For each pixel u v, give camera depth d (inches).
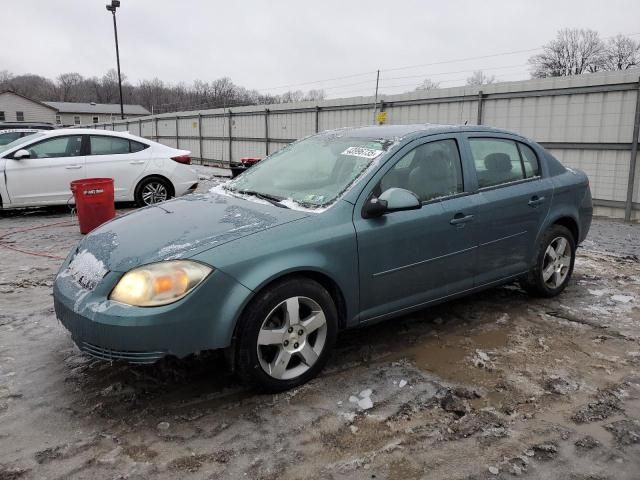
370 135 155.6
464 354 142.5
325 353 127.4
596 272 220.1
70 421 110.5
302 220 124.3
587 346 147.6
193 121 915.4
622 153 344.8
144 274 108.4
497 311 174.4
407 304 142.3
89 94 4072.3
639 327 161.2
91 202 284.7
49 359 138.1
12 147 346.3
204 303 108.5
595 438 104.9
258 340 115.3
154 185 378.9
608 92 344.2
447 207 146.3
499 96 402.3
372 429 108.1
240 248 113.7
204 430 107.6
